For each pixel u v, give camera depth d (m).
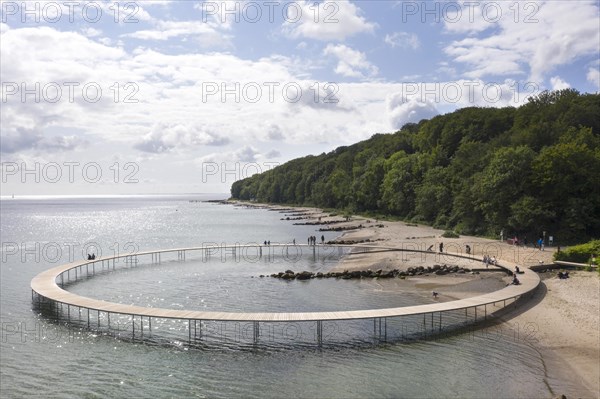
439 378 28.81
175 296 52.47
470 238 85.56
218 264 76.00
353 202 171.25
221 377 29.91
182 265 75.69
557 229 76.56
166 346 35.84
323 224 144.00
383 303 46.41
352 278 59.81
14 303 50.03
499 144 105.38
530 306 42.56
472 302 40.59
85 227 169.75
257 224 155.00
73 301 42.78
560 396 24.70
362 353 33.69
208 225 160.25
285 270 68.06
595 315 38.16
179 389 28.25
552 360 30.66
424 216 119.69
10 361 33.16
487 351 33.00
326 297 49.66
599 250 56.34
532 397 25.72
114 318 43.81
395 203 135.88
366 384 28.33
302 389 27.86
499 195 81.69
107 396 27.56
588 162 76.75
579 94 120.50
